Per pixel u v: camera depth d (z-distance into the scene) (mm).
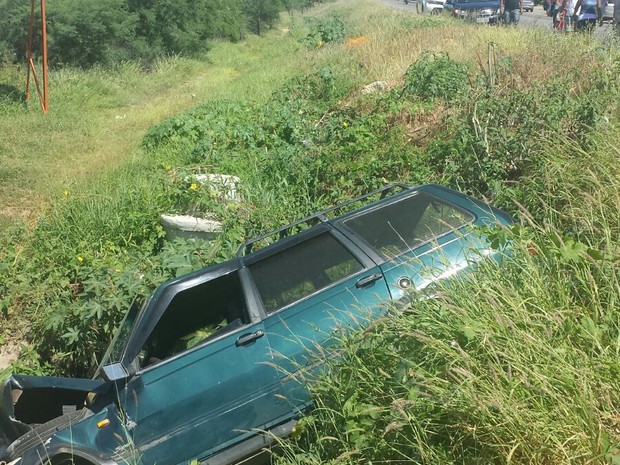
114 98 20234
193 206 9203
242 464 5020
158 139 13320
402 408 3695
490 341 3707
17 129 16141
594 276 4199
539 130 7918
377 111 11102
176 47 27078
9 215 11344
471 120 8609
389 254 5336
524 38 13781
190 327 5801
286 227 6156
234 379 4992
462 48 14172
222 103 14547
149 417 4973
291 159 9812
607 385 3406
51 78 20641
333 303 5117
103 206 10000
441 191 5930
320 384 4449
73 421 5191
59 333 7785
